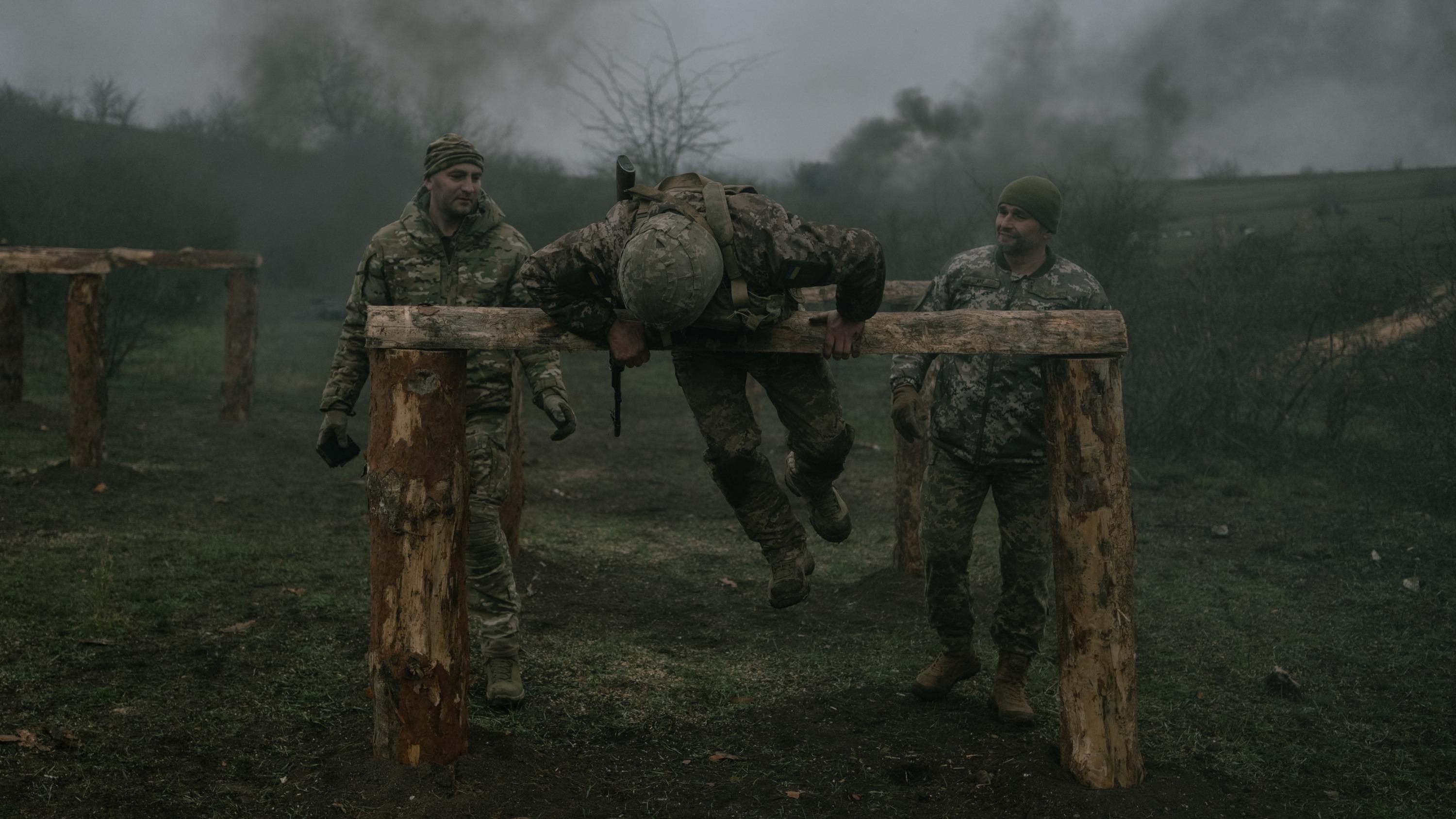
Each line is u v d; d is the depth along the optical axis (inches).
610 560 208.2
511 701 125.4
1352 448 298.8
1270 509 253.6
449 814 98.6
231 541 201.5
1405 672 147.9
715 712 131.6
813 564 110.1
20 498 225.1
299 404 407.8
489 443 126.8
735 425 105.3
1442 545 218.1
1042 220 126.5
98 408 256.2
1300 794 111.3
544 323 101.7
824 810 104.9
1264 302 338.3
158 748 110.2
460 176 129.0
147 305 453.1
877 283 93.7
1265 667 149.9
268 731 116.3
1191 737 125.0
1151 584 193.0
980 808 105.2
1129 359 328.8
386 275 130.0
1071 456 104.3
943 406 130.0
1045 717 130.8
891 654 155.3
